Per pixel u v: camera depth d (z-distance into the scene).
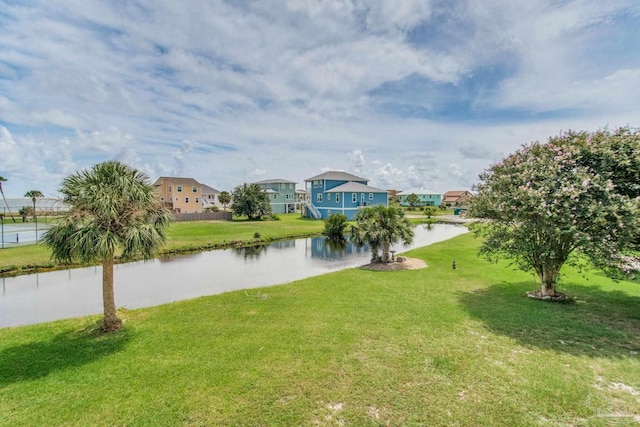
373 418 3.26
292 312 6.78
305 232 26.84
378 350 4.83
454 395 3.64
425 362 4.43
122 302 8.84
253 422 3.22
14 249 16.02
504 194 6.80
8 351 4.98
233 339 5.34
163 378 4.09
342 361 4.49
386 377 4.04
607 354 4.59
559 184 6.14
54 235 5.44
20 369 4.38
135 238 5.54
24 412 3.42
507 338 5.21
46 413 3.40
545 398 3.55
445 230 30.25
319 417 3.29
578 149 6.21
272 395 3.68
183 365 4.43
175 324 6.16
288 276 12.03
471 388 3.78
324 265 14.18
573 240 6.30
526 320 5.99
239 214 41.31
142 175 6.22
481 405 3.45
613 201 5.62
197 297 8.65
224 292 8.91
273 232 26.28
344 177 45.41
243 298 8.02
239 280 11.41
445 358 4.54
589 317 6.10
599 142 6.29
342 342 5.14
